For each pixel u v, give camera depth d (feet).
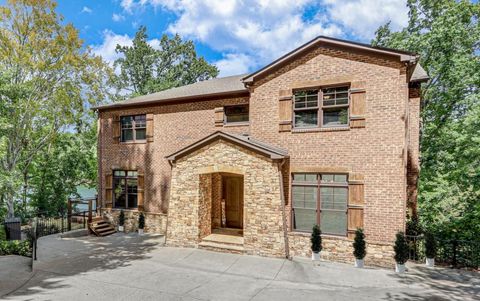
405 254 32.76
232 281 30.68
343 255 36.52
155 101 54.13
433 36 60.59
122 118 59.98
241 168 39.99
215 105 50.47
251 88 43.83
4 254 42.14
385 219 35.06
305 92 40.91
